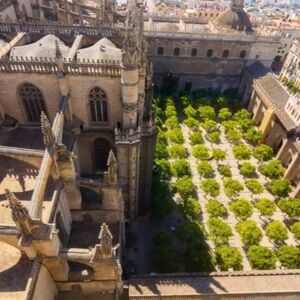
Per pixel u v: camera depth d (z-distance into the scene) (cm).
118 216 4844
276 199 7588
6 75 4572
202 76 11425
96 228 4766
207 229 6656
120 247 4666
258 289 4753
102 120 5244
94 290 4088
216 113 10588
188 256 5531
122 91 4634
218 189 7144
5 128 5006
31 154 3862
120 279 3928
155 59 10950
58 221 4119
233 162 8719
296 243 6612
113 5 9188
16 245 3272
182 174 7619
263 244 6506
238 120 9800
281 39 11656
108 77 4644
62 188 4134
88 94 4872
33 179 3962
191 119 9425
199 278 4869
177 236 5841
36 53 4928
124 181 5578
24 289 3088
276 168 7888
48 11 9006
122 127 5144
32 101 4944
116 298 4100
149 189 6144
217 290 4684
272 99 9262
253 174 8325
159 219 6444
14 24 5816
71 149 4778
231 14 10944
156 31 10331
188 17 12250
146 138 5225
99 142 5516
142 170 5722
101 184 4384
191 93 11575
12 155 3906
